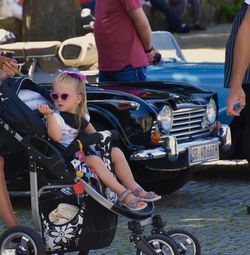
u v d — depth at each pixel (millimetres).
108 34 24188
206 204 22844
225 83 19016
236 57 16188
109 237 15562
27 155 15695
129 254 18000
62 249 15398
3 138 15656
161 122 21312
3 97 15648
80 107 15836
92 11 39750
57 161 15164
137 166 21281
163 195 23938
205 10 65875
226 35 59562
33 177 15336
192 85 23594
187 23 62625
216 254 17969
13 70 17297
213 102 23078
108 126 21016
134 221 15461
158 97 21781
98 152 15664
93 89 21844
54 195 15281
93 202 15172
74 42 28922
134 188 15617
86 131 15844
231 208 22297
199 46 53281
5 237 15344
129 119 20984
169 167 21344
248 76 19469
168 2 60906
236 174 27234
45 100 16641
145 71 25000
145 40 24328
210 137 23031
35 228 15430
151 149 21078
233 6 68438
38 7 39438
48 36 39438
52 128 15375
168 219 21031
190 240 16031
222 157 24375
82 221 15172
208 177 26828
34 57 28422
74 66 28969
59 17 39406
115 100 21172
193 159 22016
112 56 24312
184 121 22297
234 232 19750
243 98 16172
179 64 27234
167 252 15648
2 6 45219
